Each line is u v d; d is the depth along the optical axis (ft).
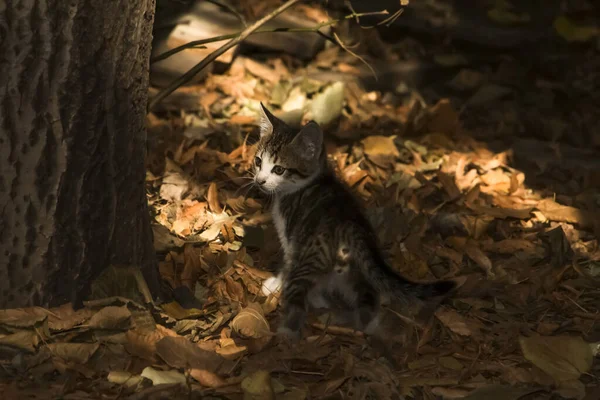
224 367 25.20
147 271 28.81
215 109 47.06
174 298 29.66
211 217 35.50
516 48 60.70
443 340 28.76
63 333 25.70
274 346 27.07
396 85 55.67
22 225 25.61
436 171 42.50
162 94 32.19
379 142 44.27
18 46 24.41
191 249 31.35
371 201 38.58
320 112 46.80
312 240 29.71
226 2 55.77
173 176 37.93
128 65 26.27
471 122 53.01
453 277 33.01
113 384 24.07
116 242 27.32
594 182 44.27
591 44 62.64
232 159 41.34
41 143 25.16
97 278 26.91
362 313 28.43
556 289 32.68
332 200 30.99
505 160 46.06
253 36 53.11
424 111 50.06
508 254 35.73
